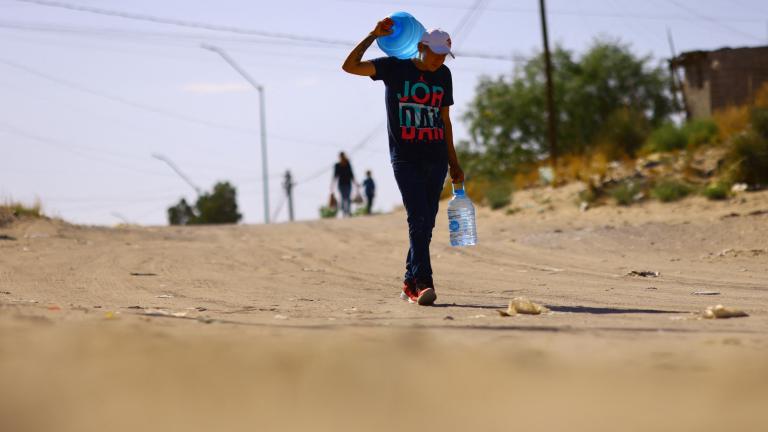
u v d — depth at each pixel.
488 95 66.56
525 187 40.03
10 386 4.58
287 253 23.75
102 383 4.68
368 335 7.03
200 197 98.00
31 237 26.36
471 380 4.95
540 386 4.80
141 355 5.58
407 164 11.96
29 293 13.27
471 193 40.06
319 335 6.95
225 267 19.67
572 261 20.89
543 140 63.81
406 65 11.83
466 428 3.83
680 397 4.50
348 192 46.62
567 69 65.62
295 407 4.21
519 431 3.78
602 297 13.05
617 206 32.06
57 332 6.53
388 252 24.11
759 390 4.66
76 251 23.14
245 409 4.14
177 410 4.10
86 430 3.70
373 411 4.15
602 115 63.75
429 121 11.96
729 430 3.82
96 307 10.35
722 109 50.78
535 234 26.91
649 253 22.23
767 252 21.00
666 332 7.61
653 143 39.75
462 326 8.26
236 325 7.91
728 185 31.47
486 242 26.03
